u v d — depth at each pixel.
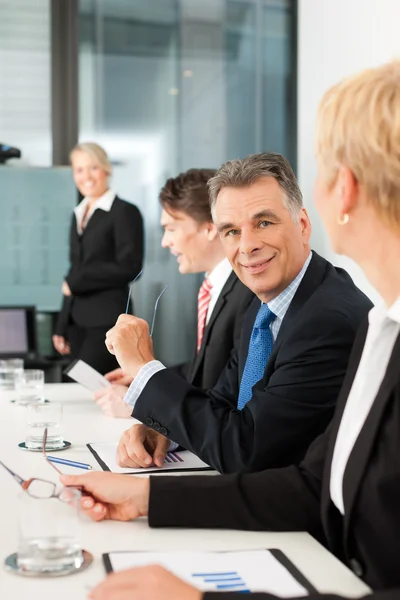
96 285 4.63
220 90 5.75
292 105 5.84
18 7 5.38
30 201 5.28
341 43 5.13
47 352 5.38
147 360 1.78
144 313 5.66
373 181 1.13
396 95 1.11
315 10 5.47
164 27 5.63
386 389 1.15
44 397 2.92
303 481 1.37
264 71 5.81
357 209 1.17
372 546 1.16
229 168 1.85
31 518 1.14
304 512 1.35
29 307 4.84
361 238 1.19
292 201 1.84
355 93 1.14
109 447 2.01
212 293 2.71
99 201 4.71
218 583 1.09
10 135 5.42
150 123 5.65
